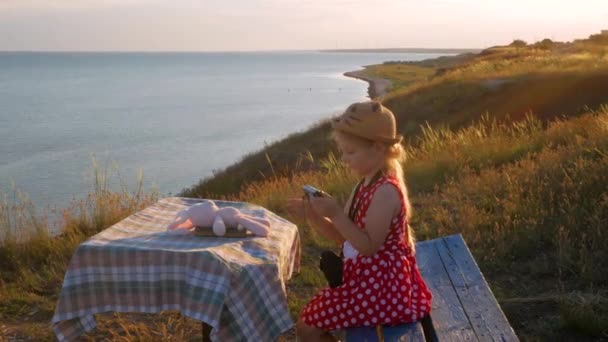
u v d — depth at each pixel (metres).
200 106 89.25
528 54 48.06
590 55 35.12
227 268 3.42
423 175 10.37
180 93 120.00
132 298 3.56
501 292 5.25
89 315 3.63
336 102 92.25
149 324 5.08
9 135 58.06
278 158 25.22
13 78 192.50
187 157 43.53
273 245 3.91
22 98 108.25
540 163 8.78
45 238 7.51
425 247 4.58
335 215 3.11
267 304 3.50
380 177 3.22
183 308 3.49
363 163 3.21
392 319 3.18
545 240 6.24
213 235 3.94
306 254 6.80
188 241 3.80
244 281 3.44
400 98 30.58
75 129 62.69
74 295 3.56
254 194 11.68
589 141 9.61
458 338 3.21
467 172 9.72
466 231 6.88
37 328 5.18
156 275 3.52
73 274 3.57
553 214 6.73
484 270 5.86
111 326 5.08
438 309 3.55
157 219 4.36
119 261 3.55
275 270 3.56
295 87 134.38
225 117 72.81
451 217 7.32
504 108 23.58
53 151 47.62
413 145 21.08
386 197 3.13
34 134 58.75
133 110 83.62
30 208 8.82
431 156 11.88
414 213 7.92
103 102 98.19
